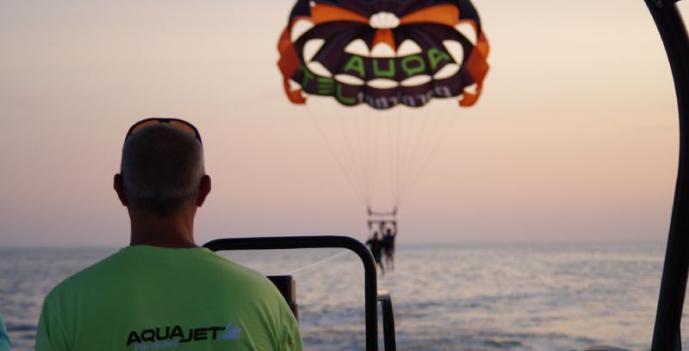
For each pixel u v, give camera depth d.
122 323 1.93
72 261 159.75
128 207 2.05
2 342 2.20
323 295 54.19
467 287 60.12
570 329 31.08
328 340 27.28
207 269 2.02
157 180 1.98
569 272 80.88
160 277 1.98
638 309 38.81
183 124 2.08
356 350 24.66
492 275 78.19
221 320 1.98
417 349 25.97
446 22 18.11
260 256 131.50
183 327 1.95
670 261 2.22
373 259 2.68
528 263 112.12
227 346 1.97
